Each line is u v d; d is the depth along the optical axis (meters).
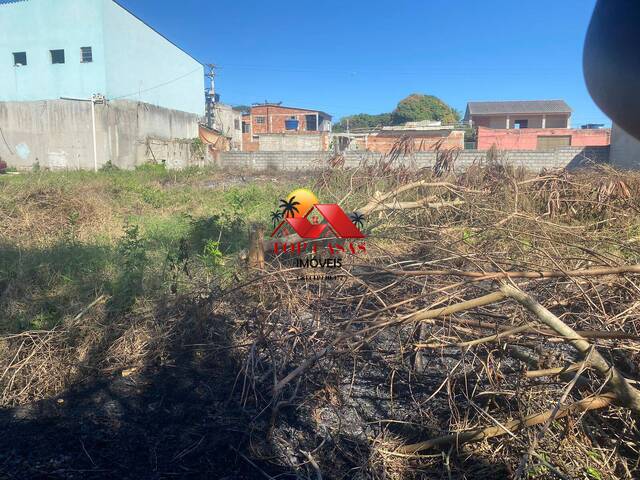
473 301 2.59
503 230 4.25
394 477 2.34
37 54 21.91
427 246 4.24
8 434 2.59
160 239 6.22
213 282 4.12
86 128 20.80
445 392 2.89
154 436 2.61
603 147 19.12
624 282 3.26
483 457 2.38
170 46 26.30
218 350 3.43
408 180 7.51
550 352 2.79
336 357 3.00
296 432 2.64
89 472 2.31
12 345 3.38
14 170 20.94
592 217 6.71
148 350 3.46
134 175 17.33
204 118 30.66
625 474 2.21
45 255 5.20
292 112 40.19
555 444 2.31
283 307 3.62
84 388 3.10
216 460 2.43
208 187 14.13
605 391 2.35
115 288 4.08
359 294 3.68
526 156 19.48
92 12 21.11
